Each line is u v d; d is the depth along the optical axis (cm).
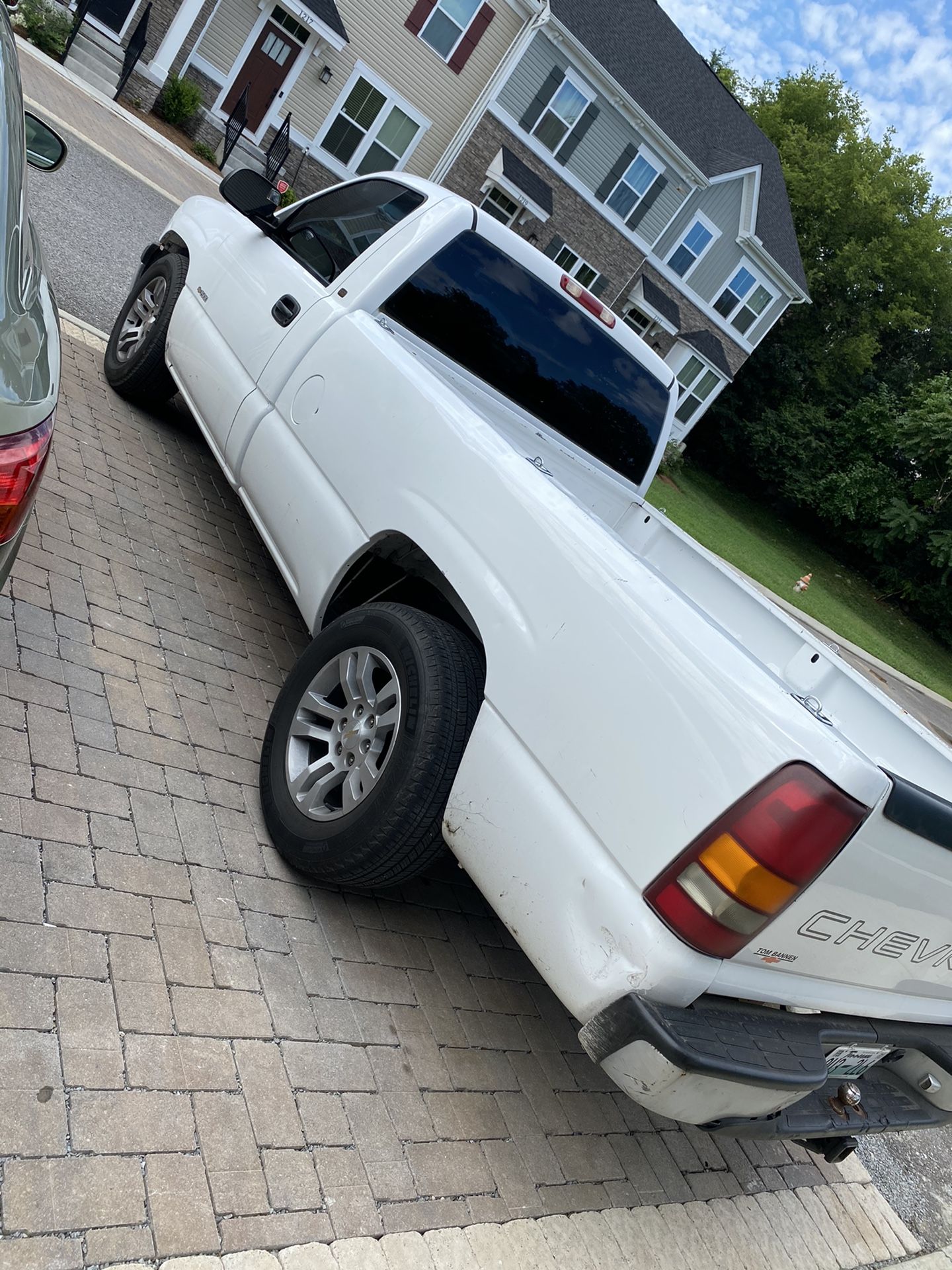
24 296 209
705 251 3033
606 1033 218
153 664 352
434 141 2648
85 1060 208
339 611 374
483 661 286
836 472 3519
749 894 207
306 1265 201
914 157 4262
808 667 368
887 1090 312
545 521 268
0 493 179
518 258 411
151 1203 192
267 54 2383
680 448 3219
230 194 459
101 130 1566
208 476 534
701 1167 323
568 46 2536
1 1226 172
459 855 261
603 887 224
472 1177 250
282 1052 243
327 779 301
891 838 216
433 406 324
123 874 259
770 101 4672
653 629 233
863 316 4088
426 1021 285
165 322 516
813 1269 316
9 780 262
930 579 3306
